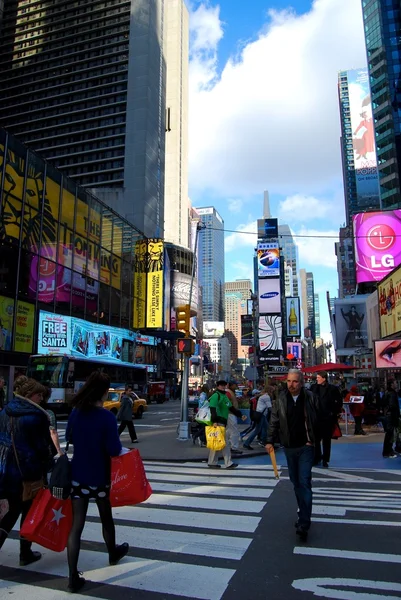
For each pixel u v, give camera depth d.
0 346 28.52
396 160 84.56
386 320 30.52
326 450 10.48
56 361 25.78
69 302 36.97
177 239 137.00
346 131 164.62
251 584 4.02
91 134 102.50
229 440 10.55
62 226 36.44
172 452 12.44
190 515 6.36
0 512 4.33
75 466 4.08
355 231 49.28
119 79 103.25
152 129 98.00
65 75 109.31
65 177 37.19
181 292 85.00
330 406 10.48
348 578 4.15
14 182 30.48
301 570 4.34
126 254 50.66
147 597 3.77
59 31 113.44
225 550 4.91
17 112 111.69
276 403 5.61
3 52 117.88
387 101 87.81
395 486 8.43
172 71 148.25
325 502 7.12
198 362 98.88
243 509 6.68
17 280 30.42
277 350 89.81
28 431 4.31
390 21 90.44
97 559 4.66
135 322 55.62
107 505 4.30
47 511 4.14
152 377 62.16
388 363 22.25
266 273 94.25
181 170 145.12
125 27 106.25
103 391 4.24
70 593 3.85
